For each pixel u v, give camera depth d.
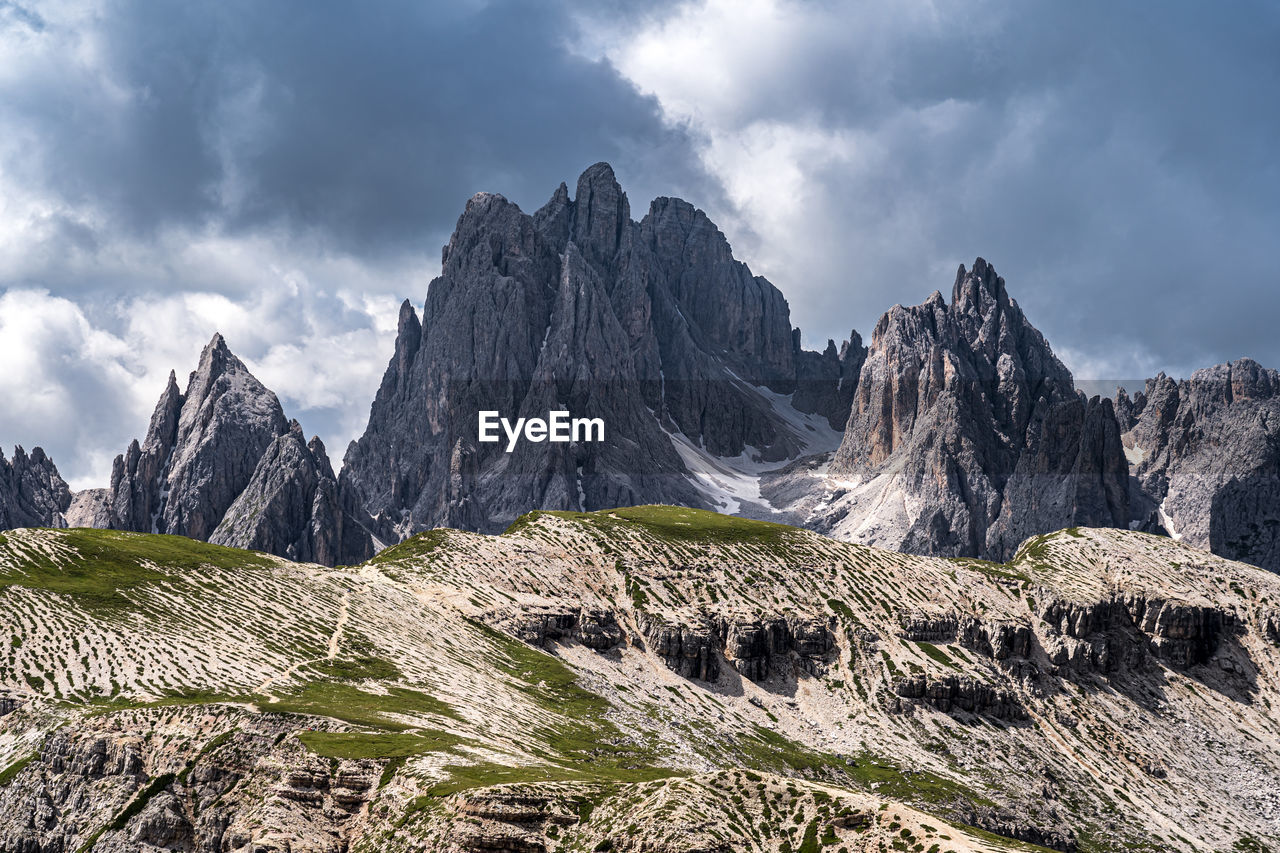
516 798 174.62
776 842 168.50
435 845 169.62
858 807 168.62
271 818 180.50
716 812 170.25
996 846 164.25
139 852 179.38
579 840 170.38
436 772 185.50
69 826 186.25
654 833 165.62
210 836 183.50
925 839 162.38
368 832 178.38
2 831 185.12
